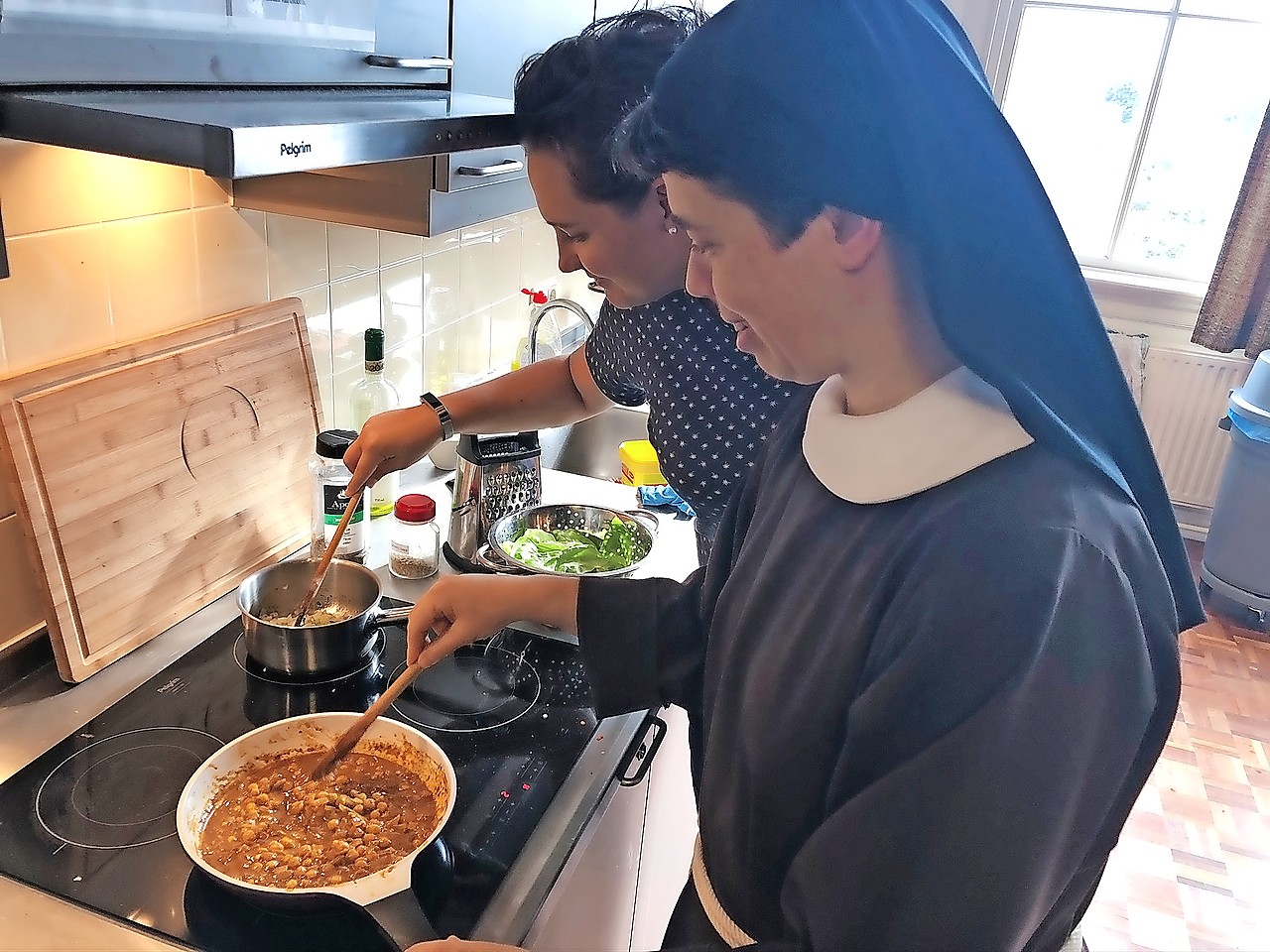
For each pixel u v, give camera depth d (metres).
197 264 1.20
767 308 0.62
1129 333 3.64
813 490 0.72
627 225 0.98
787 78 0.53
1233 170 3.57
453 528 1.45
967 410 0.60
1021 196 0.54
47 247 1.00
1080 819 0.56
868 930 0.57
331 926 0.81
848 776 0.60
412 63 1.09
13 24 0.69
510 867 0.88
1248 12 3.35
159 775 0.95
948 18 0.60
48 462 1.01
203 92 0.87
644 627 0.96
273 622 1.19
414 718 1.07
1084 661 0.53
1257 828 2.31
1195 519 3.71
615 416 2.19
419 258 1.70
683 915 0.87
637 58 0.91
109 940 0.78
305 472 1.40
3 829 0.88
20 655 1.07
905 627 0.58
